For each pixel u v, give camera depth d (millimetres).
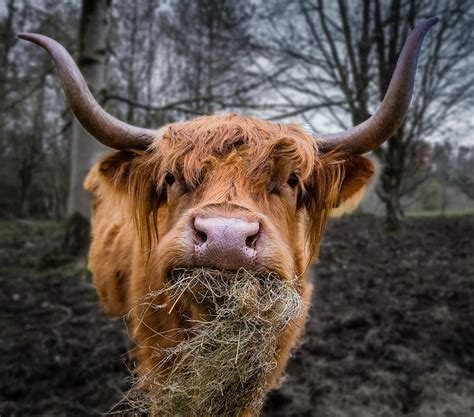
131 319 3010
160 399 2080
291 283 1894
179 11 13328
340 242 12898
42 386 4277
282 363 2697
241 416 2098
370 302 6738
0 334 5602
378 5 11953
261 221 1791
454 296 6973
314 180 2412
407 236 13969
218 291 1792
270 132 2178
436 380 4348
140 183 2445
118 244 3207
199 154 2027
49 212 34344
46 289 7742
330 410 3934
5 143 27672
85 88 2256
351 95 11797
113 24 16000
